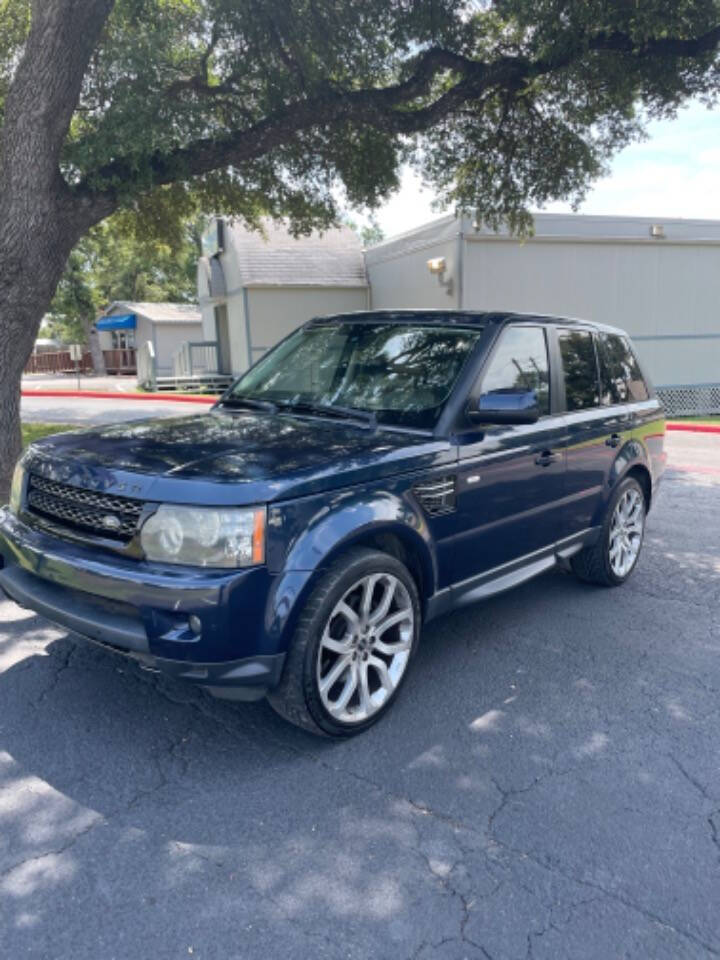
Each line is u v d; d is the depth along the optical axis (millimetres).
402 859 2514
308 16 7828
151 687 3625
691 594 5289
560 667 4043
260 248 19250
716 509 8055
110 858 2477
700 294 16875
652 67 8758
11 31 8641
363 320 4555
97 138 6984
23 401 19000
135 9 7562
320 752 3146
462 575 3809
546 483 4328
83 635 3053
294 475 2965
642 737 3346
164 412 16156
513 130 10664
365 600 3236
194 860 2479
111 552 2977
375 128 9148
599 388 5055
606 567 5191
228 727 3311
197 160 8062
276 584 2863
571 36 7789
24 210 6520
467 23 8547
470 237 14734
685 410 17328
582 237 15484
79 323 38969
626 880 2445
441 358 3984
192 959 2092
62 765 2980
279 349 4801
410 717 3465
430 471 3494
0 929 2174
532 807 2816
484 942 2178
